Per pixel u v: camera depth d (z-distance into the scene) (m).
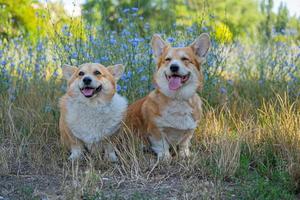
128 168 1.98
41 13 3.24
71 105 2.10
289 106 2.48
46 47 2.98
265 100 2.73
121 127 2.16
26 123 2.41
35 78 2.86
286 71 2.98
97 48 2.62
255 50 3.47
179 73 2.06
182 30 3.16
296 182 1.81
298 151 2.03
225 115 2.54
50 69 3.04
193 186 1.81
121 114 2.12
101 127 2.10
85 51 2.57
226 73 3.32
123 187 1.83
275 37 3.40
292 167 1.87
